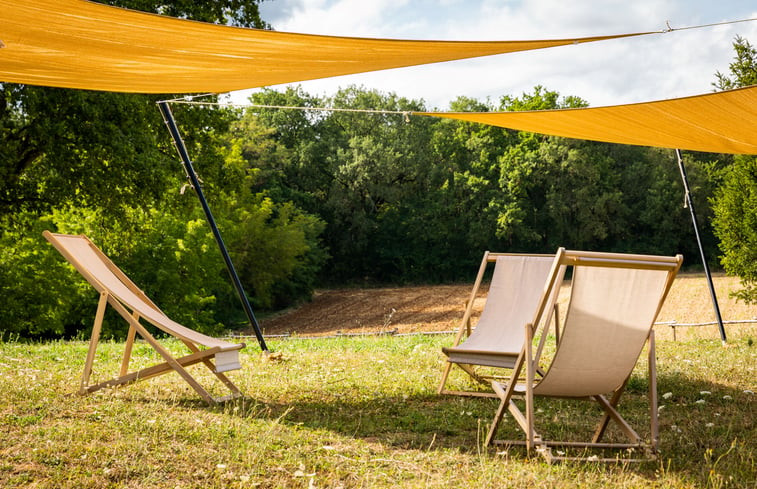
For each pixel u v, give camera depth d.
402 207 38.03
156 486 2.54
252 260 28.25
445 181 37.78
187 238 20.34
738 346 7.48
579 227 35.84
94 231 17.34
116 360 6.02
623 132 5.49
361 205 37.34
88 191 13.20
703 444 3.38
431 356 6.57
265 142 35.59
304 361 6.23
